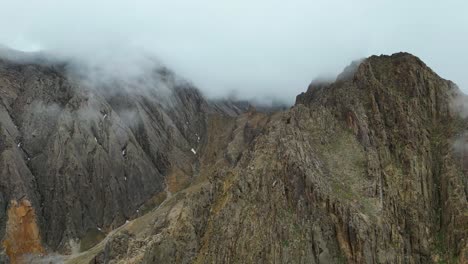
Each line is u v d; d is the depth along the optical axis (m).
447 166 90.44
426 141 94.44
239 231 83.31
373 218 81.12
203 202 92.88
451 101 100.31
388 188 88.06
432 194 89.62
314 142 93.69
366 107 99.69
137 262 87.94
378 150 93.50
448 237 83.56
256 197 86.00
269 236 80.75
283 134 94.06
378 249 78.81
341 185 85.88
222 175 97.81
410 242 84.19
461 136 94.19
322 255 77.88
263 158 91.31
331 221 80.19
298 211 81.81
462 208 84.81
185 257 84.69
